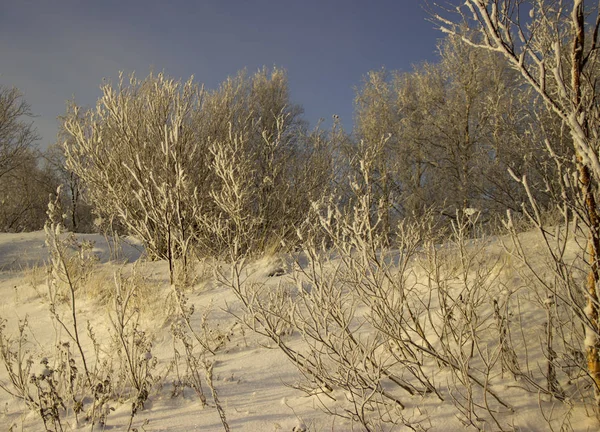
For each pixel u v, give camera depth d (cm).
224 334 407
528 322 298
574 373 248
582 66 218
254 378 323
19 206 2366
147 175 687
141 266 674
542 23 223
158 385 324
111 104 719
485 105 1381
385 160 1526
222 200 658
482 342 292
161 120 750
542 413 225
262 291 457
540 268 346
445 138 1614
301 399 284
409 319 321
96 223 771
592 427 218
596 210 218
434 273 356
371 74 1881
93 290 537
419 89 1781
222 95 1035
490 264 370
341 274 299
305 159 901
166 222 571
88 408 304
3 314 546
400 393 270
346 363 262
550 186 242
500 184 1209
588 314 225
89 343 430
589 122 218
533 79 206
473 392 257
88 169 754
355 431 244
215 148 700
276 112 1480
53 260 356
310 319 369
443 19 226
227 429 252
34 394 338
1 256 855
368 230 276
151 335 421
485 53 1524
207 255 671
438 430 235
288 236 764
